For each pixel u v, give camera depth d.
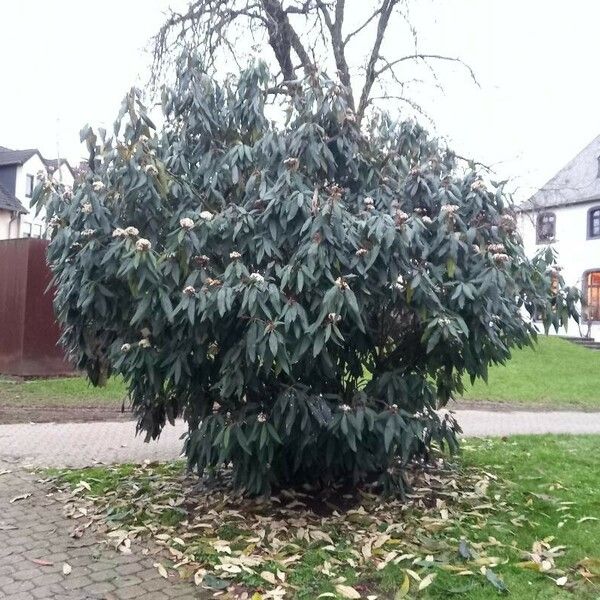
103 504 4.70
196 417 4.48
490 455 6.32
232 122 4.81
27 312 10.69
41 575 3.54
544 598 3.24
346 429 3.84
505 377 13.64
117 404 8.95
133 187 3.99
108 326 4.38
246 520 4.30
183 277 4.00
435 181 4.64
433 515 4.42
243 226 3.98
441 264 4.24
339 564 3.66
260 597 3.28
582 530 4.20
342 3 13.10
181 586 3.44
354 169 4.68
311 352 3.87
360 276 3.89
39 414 8.24
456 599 3.26
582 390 12.53
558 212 28.41
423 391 4.36
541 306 4.77
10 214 26.98
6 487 5.13
